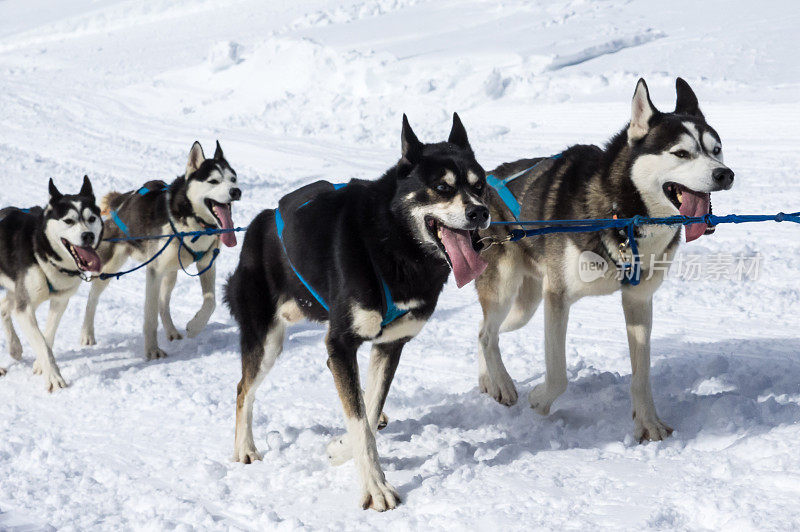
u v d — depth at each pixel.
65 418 4.50
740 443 3.36
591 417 4.00
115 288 7.26
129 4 28.47
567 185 3.90
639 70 13.15
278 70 16.08
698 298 5.93
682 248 6.90
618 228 3.63
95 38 25.62
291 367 5.13
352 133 12.70
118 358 5.59
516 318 4.64
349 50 16.53
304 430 4.06
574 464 3.44
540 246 4.00
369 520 3.12
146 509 3.34
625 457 3.50
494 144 11.16
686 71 12.86
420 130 12.49
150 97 16.97
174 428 4.27
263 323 3.79
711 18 16.02
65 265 5.15
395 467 3.61
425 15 19.89
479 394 4.45
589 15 17.38
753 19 15.43
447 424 4.14
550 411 4.14
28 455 3.93
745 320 5.43
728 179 3.34
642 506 2.96
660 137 3.51
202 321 5.92
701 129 3.46
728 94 11.73
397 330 3.44
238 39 22.14
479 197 3.23
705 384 4.21
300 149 12.05
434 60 14.95
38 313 6.62
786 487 2.94
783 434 3.34
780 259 6.49
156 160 12.07
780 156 9.32
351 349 3.36
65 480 3.65
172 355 5.61
